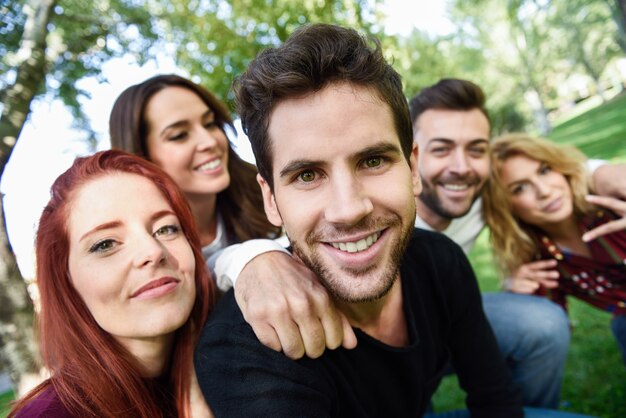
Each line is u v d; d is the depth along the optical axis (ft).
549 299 2.44
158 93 2.31
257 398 1.16
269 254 1.40
